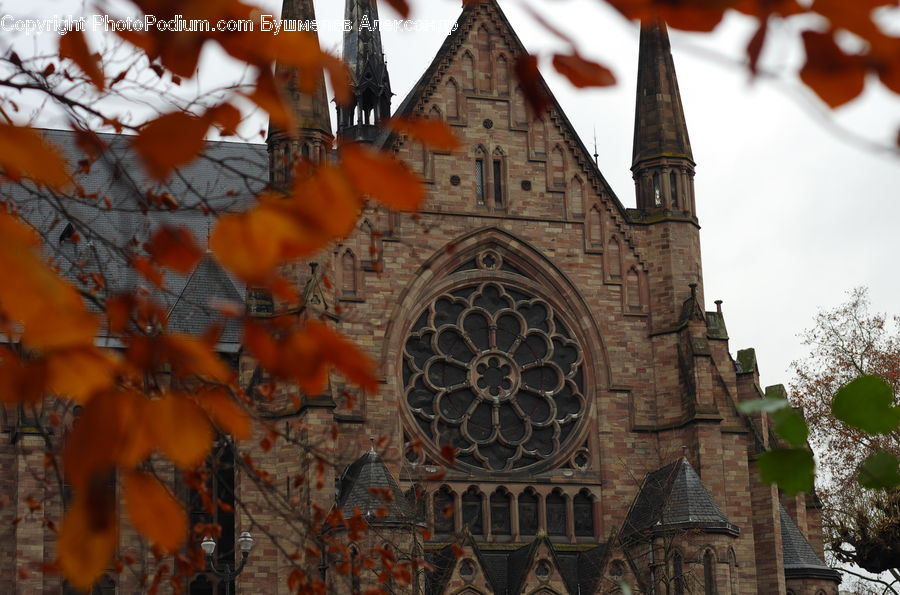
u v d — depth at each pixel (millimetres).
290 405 76125
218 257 9148
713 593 77375
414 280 82438
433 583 74562
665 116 89938
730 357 87625
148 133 9180
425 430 80750
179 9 9250
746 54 8297
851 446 110188
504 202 85812
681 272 87000
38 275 8086
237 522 75812
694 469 82250
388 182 9195
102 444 8195
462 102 86750
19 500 77062
